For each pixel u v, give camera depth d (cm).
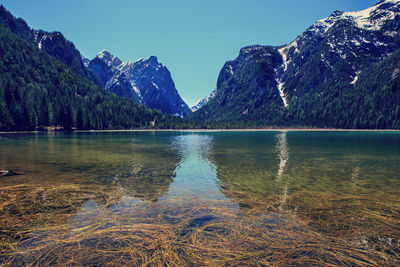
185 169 2334
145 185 1669
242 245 799
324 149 4459
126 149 4331
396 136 9712
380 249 786
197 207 1187
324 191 1532
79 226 950
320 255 743
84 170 2253
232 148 4644
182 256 726
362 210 1162
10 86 13612
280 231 911
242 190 1543
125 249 768
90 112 16450
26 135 9038
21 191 1482
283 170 2303
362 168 2447
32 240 834
